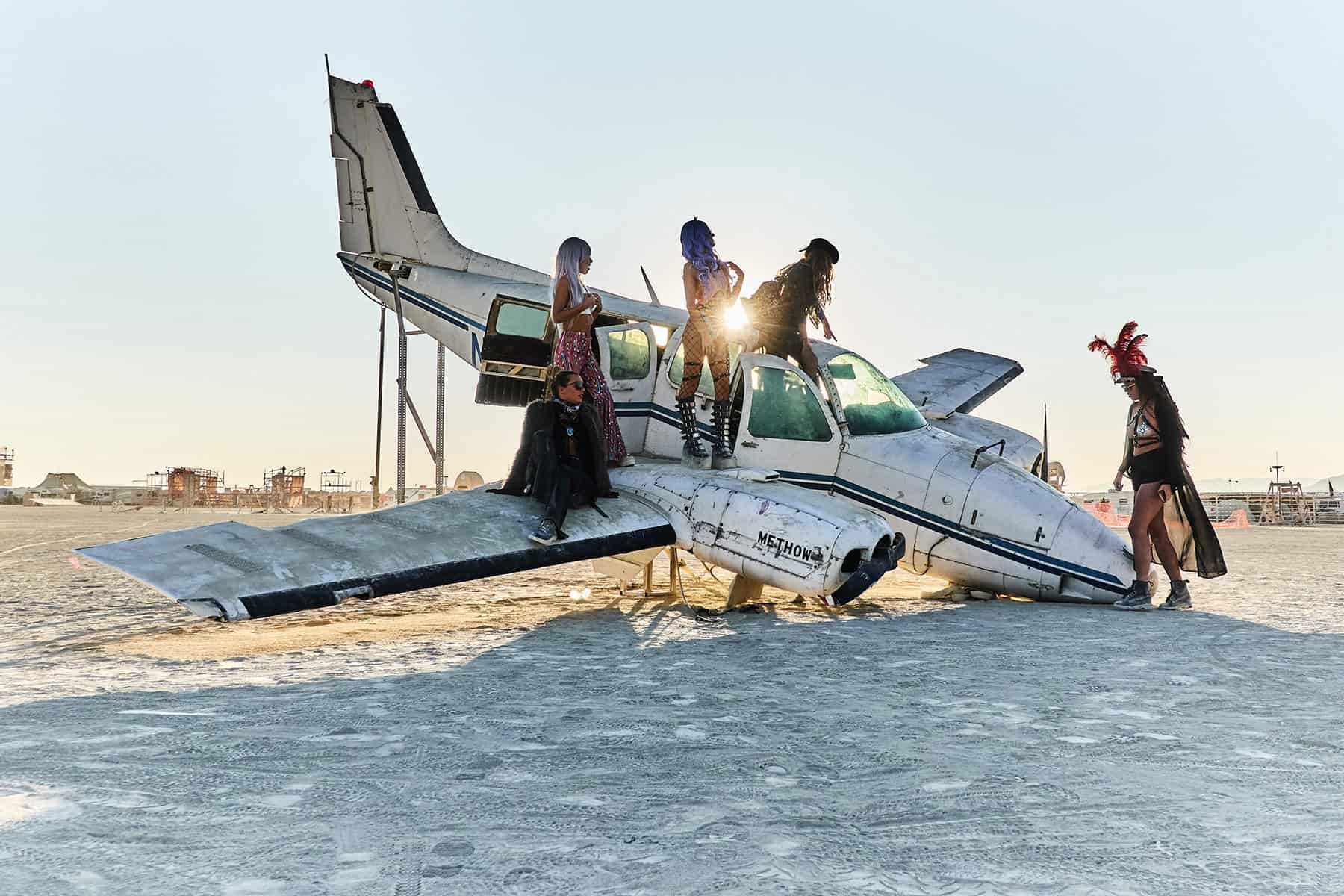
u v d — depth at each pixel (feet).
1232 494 137.18
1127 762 9.80
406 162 45.16
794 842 7.24
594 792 8.66
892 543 23.49
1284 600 28.09
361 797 8.44
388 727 11.59
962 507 27.20
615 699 13.48
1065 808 8.15
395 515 22.63
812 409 28.27
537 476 22.59
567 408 24.13
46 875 6.43
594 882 6.39
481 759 9.93
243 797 8.43
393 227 45.09
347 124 45.19
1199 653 17.70
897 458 28.07
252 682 15.11
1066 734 11.14
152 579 16.47
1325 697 13.43
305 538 20.03
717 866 6.70
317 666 16.85
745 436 27.43
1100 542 26.30
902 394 30.48
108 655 18.53
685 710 12.66
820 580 22.26
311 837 7.32
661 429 29.68
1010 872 6.57
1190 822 7.71
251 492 285.84
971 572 27.48
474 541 21.22
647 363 30.37
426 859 6.83
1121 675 15.35
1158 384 25.75
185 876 6.44
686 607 26.91
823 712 12.47
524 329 34.73
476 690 14.24
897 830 7.55
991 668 16.19
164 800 8.29
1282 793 8.59
